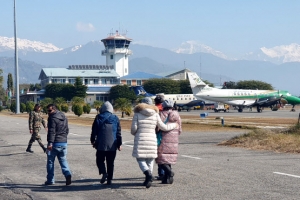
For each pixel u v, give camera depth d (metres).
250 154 16.98
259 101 85.19
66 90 133.38
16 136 29.42
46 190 11.03
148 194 10.17
